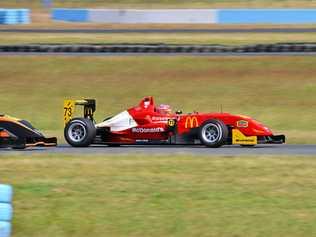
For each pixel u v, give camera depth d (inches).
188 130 2427.4
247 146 2504.9
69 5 7327.8
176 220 1417.3
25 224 1397.6
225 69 4301.2
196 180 1726.1
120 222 1408.7
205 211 1471.5
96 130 2474.2
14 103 3976.4
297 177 1763.0
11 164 1942.7
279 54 4515.3
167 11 6131.9
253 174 1795.0
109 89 4124.0
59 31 5659.5
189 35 5285.4
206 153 2208.4
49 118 3754.9
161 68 4360.2
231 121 2407.7
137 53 4677.7
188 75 4256.9
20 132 2285.9
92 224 1397.6
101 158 2048.5
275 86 4050.2
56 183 1688.0
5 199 1299.2
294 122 3575.3
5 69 4431.6
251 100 3895.2
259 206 1505.9
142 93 4062.5
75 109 3796.8
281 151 2298.2
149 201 1540.4
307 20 5974.4
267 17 6018.7
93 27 5969.5
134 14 6200.8
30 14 6850.4
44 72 4375.0
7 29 5816.9
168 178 1745.8
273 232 1355.8
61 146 2508.6
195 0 7199.8
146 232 1360.7
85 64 4451.3
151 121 2460.6
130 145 2571.4
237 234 1346.0
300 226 1384.1
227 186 1667.1
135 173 1804.9
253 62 4367.6
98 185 1672.0
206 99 3946.9
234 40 4980.3
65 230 1371.8
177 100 3954.2
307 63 4328.3
